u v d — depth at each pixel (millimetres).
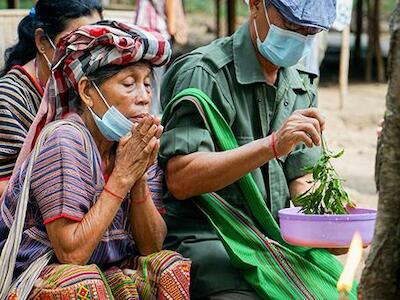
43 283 3535
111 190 3635
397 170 2504
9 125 4246
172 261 3814
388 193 2518
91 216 3602
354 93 15625
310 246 3879
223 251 4141
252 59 4250
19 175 3736
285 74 4383
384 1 24250
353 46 19766
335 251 4285
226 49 4305
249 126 4250
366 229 3863
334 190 4027
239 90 4250
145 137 3646
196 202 4133
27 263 3697
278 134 3873
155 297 3803
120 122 3705
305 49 4145
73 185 3611
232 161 3922
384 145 2520
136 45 3656
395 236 2516
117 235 3865
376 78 17469
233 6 13672
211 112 4086
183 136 4059
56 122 3723
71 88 3803
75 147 3660
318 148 4449
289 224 3924
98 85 3719
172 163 4070
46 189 3615
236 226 4090
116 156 3701
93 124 3797
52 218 3594
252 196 4121
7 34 6266
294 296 4031
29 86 4348
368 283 2564
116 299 3758
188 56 4328
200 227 4219
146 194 3855
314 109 3877
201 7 23859
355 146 11484
